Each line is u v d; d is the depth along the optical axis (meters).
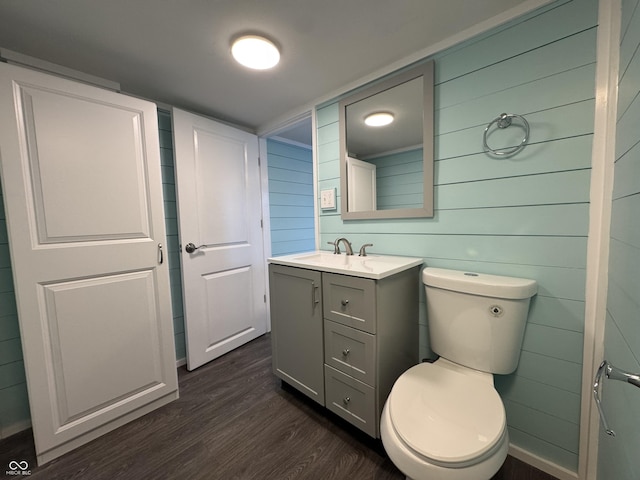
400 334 1.41
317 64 1.58
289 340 1.68
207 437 1.44
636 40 0.72
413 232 1.59
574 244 1.10
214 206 2.21
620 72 0.90
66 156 1.33
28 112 1.23
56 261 1.32
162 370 1.69
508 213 1.25
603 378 0.96
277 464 1.27
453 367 1.26
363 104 1.75
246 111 2.23
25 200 1.23
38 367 1.28
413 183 1.55
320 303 1.47
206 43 1.38
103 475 1.23
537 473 1.21
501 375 1.30
